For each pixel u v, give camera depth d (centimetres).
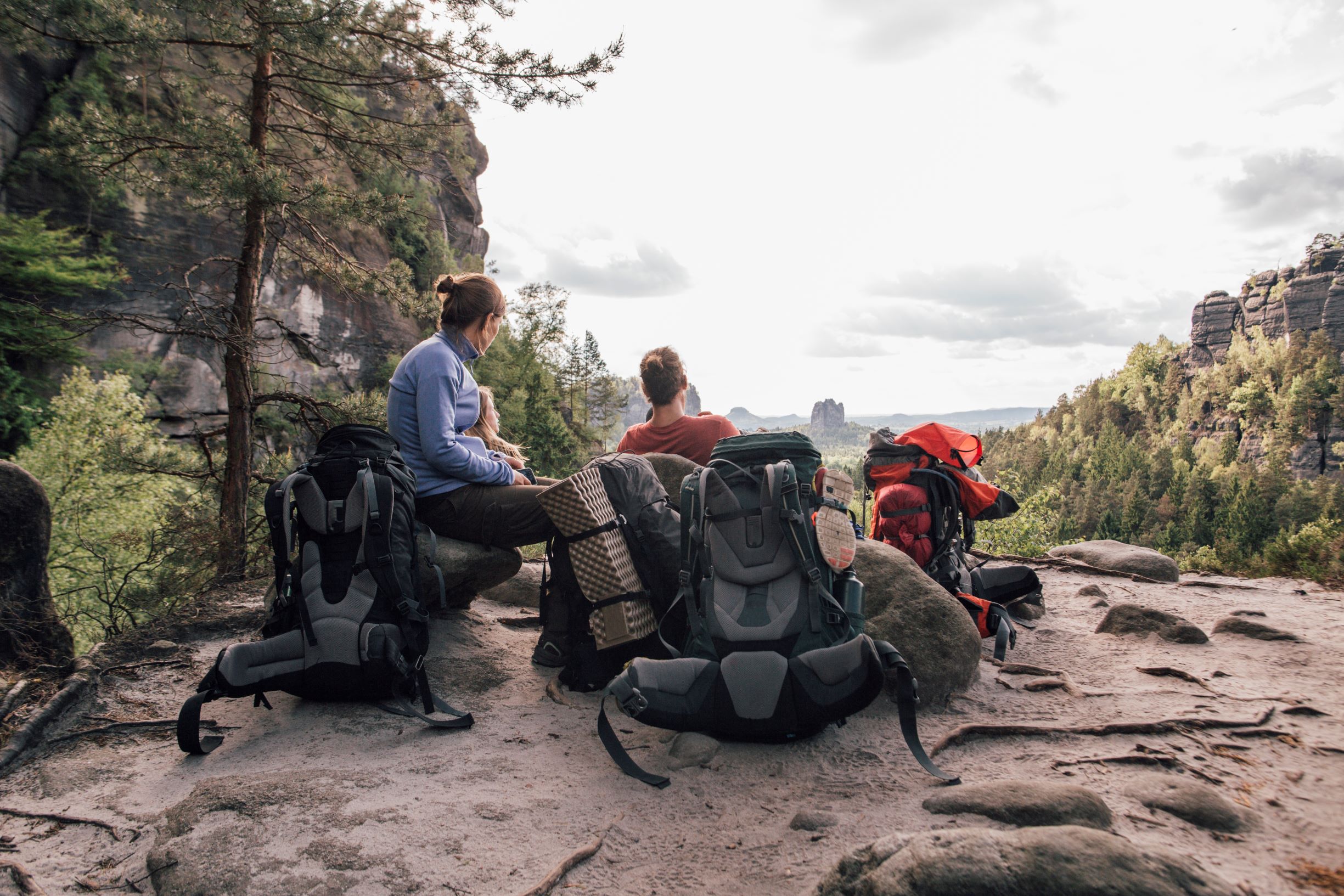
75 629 849
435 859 191
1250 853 175
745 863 188
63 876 193
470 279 359
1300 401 13988
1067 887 140
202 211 848
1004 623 325
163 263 2339
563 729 284
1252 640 375
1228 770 226
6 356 2059
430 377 338
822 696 244
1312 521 9825
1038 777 226
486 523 349
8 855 203
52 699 295
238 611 421
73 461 1372
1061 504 13388
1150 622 386
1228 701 288
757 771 243
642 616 308
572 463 5019
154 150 809
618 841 201
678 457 403
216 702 314
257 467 959
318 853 189
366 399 909
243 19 821
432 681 323
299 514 295
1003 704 295
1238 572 812
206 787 220
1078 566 581
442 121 923
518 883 181
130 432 1484
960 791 203
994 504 373
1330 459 13475
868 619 308
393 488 296
